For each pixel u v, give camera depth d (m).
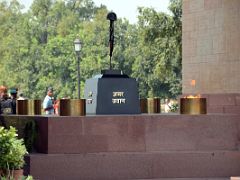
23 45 151.88
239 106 23.52
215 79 24.36
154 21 48.34
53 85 144.50
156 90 122.94
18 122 17.94
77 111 17.27
